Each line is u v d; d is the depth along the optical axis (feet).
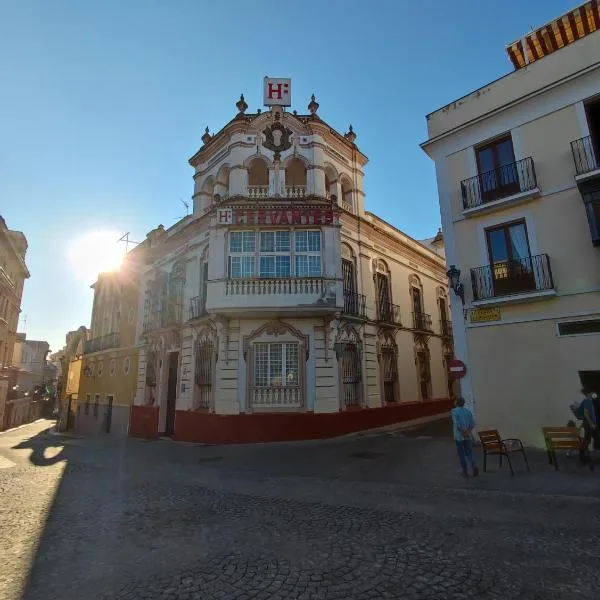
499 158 43.98
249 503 24.20
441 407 74.69
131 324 81.30
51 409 196.95
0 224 90.22
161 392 66.08
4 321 104.32
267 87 59.88
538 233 39.65
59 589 13.76
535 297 38.14
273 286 50.11
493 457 34.37
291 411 49.93
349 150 65.82
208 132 66.69
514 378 39.04
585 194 36.42
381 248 68.85
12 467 40.32
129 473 35.19
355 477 30.14
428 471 30.81
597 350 35.17
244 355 51.37
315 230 53.11
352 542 17.43
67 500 25.82
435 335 78.89
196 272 61.87
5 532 19.65
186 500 25.20
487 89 44.86
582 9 45.19
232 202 54.39
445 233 46.11
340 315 53.93
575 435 28.84
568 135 39.09
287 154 57.82
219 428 49.98
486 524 19.39
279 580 14.12
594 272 36.11
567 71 39.70
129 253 86.43
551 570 14.44
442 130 47.88
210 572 14.85
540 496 23.58
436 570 14.60
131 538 18.54
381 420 58.44
